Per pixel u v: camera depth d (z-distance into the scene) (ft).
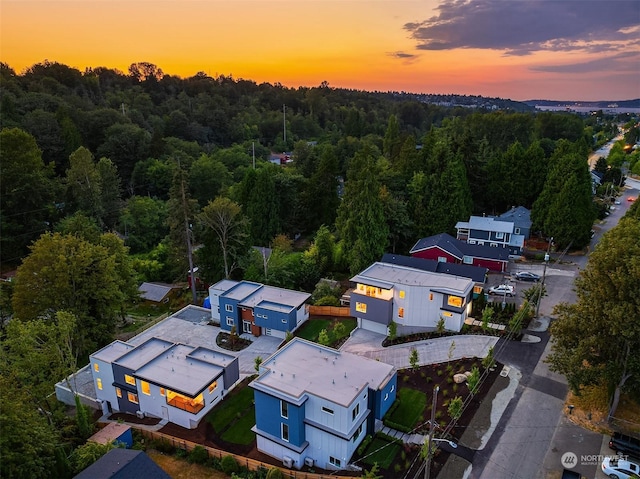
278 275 170.40
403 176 219.20
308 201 225.76
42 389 96.22
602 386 101.65
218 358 115.24
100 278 130.31
